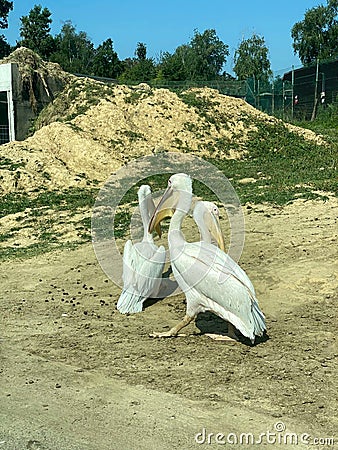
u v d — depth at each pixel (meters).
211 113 22.28
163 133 20.94
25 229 12.29
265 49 55.81
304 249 9.52
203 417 4.59
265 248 9.67
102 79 35.12
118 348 6.07
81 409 4.80
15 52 25.20
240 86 34.72
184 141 20.67
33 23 57.38
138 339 6.31
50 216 13.26
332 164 18.16
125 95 22.36
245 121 22.28
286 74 38.09
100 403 4.89
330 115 31.34
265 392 4.95
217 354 5.79
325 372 5.30
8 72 23.83
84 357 5.87
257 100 35.06
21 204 14.62
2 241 11.56
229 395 4.93
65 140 19.06
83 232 11.62
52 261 9.86
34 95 24.62
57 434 4.42
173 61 54.25
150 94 22.55
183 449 4.15
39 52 56.94
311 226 10.90
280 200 13.02
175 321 6.88
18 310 7.45
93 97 22.03
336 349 5.84
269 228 10.92
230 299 5.68
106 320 6.98
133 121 21.23
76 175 17.38
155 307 7.41
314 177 15.78
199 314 7.08
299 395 4.88
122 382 5.26
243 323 5.64
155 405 4.81
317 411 4.61
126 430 4.44
